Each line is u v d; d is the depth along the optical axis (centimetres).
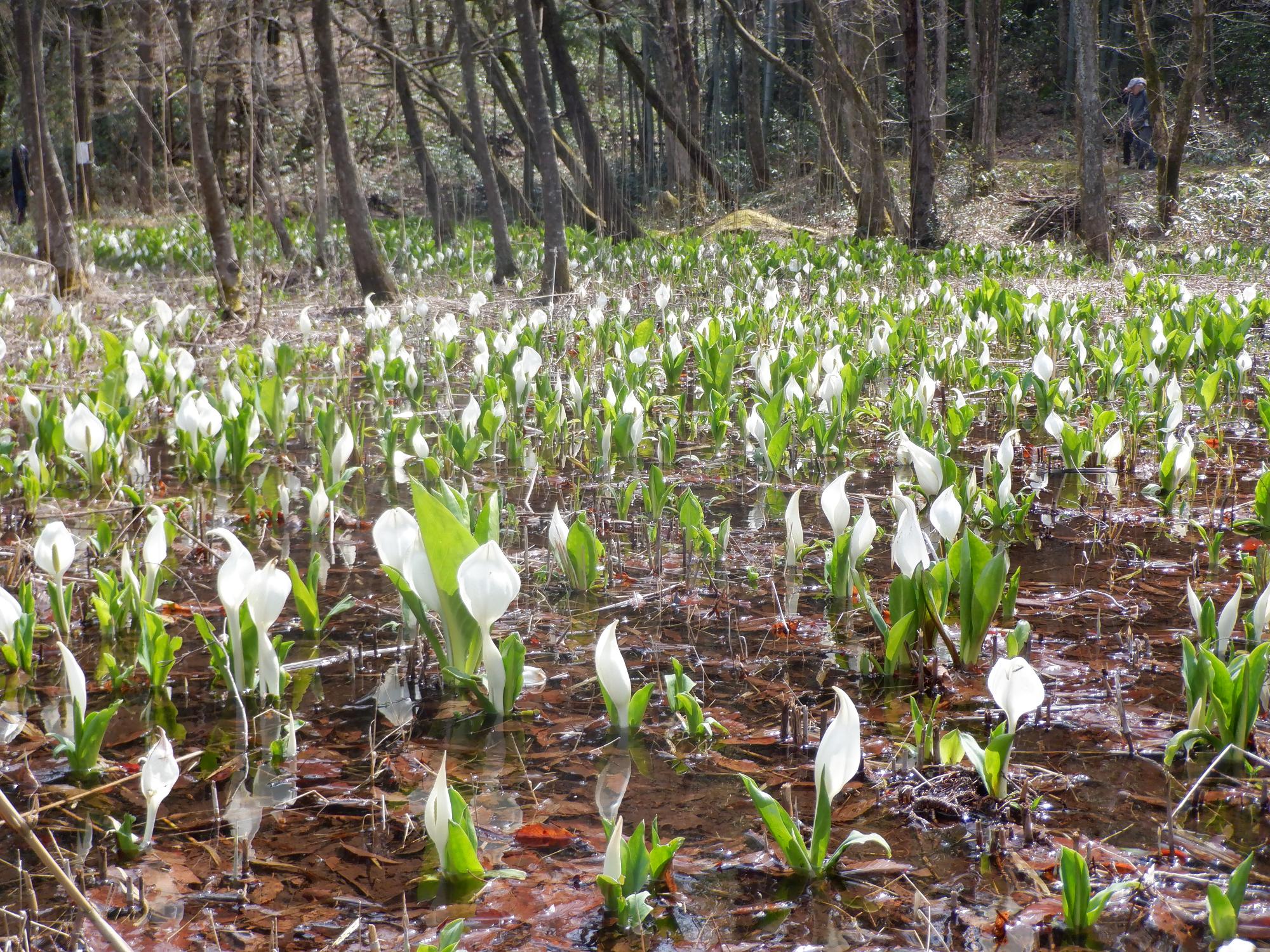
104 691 321
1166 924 205
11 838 240
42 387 825
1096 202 1708
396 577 312
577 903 216
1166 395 668
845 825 244
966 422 597
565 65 2223
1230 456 532
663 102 2427
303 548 461
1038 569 417
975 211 2375
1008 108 3978
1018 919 208
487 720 300
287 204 2314
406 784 265
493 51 2052
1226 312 949
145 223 2655
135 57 1698
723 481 578
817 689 316
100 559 439
